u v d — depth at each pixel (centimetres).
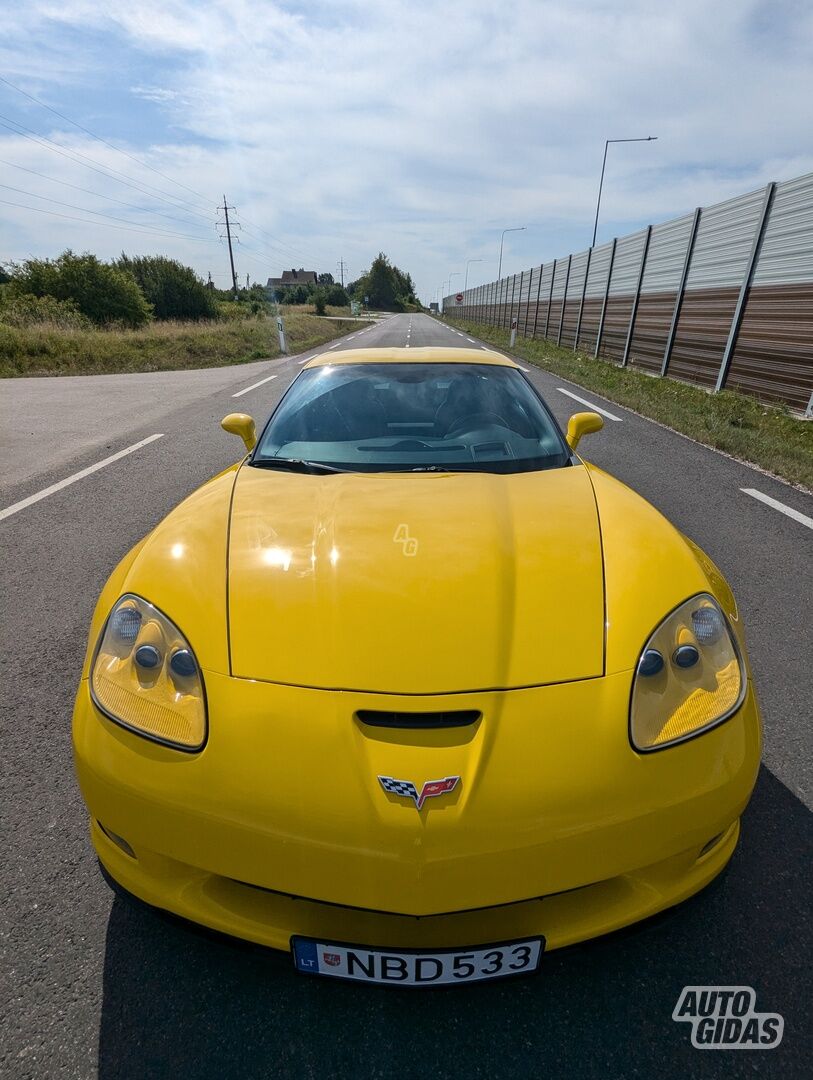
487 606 140
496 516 175
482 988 141
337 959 125
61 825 183
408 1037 131
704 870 135
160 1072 124
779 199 939
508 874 116
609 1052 128
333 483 201
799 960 145
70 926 154
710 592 154
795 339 885
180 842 123
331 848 115
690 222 1257
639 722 126
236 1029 132
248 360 1681
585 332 2045
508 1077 123
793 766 205
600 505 186
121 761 127
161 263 3384
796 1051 127
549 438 241
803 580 342
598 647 134
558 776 117
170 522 184
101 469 574
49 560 373
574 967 145
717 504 473
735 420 799
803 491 511
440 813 113
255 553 159
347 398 257
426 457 224
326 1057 127
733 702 135
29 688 248
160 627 142
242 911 128
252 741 121
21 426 781
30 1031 131
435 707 123
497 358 294
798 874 167
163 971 144
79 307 2523
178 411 868
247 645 134
